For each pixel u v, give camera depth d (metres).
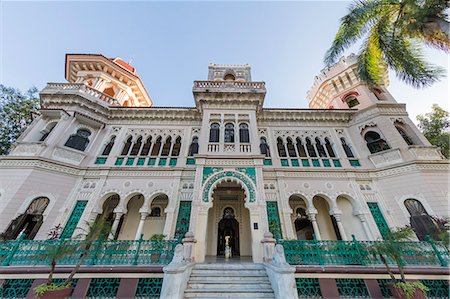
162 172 12.34
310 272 7.25
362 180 12.11
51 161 11.04
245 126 12.76
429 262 7.46
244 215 13.17
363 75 10.41
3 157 10.58
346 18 10.20
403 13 9.01
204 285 6.57
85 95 14.06
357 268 7.36
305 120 14.96
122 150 13.53
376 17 9.70
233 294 6.11
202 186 10.02
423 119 16.77
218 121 12.91
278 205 11.23
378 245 7.02
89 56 16.25
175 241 8.18
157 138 14.46
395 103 13.77
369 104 14.52
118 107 14.77
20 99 16.61
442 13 8.12
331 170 12.37
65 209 10.64
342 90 16.67
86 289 6.95
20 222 9.29
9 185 9.94
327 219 12.91
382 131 12.83
